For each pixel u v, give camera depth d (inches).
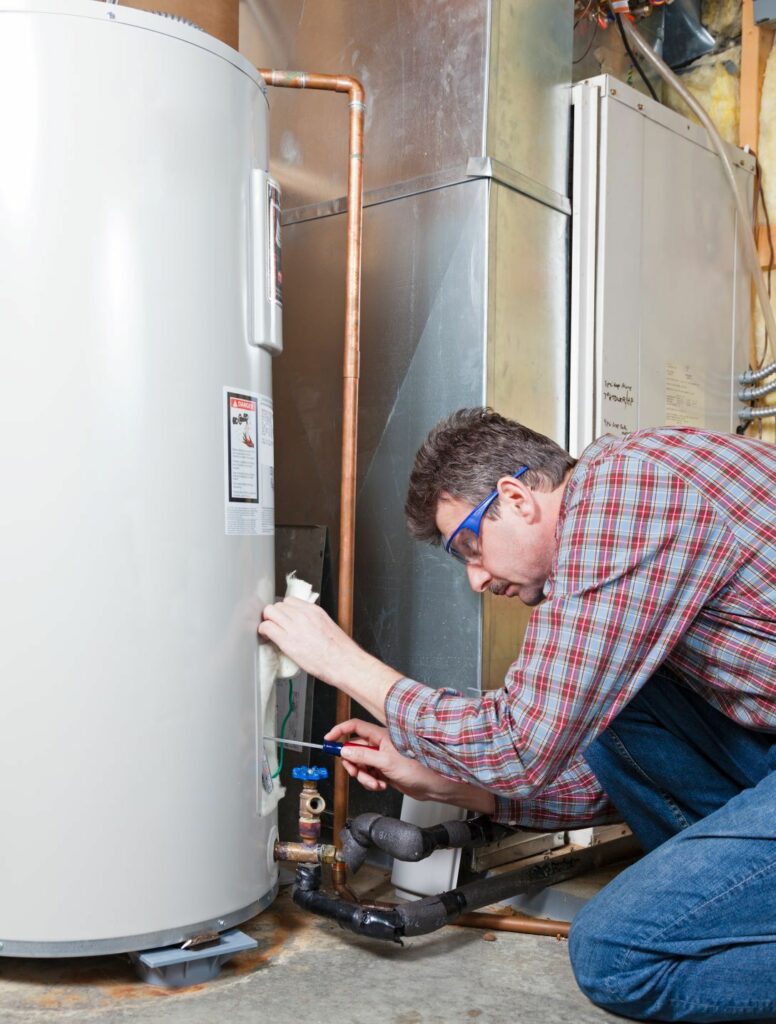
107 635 50.5
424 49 75.4
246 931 61.2
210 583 53.6
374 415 78.0
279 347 59.2
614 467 46.8
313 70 83.2
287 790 77.2
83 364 50.2
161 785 51.9
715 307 94.8
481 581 54.3
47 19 49.8
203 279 53.4
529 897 67.1
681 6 103.8
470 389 72.2
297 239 84.3
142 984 53.1
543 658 46.3
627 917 46.8
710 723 55.0
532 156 76.3
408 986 53.4
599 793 62.0
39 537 50.0
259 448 57.4
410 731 49.9
